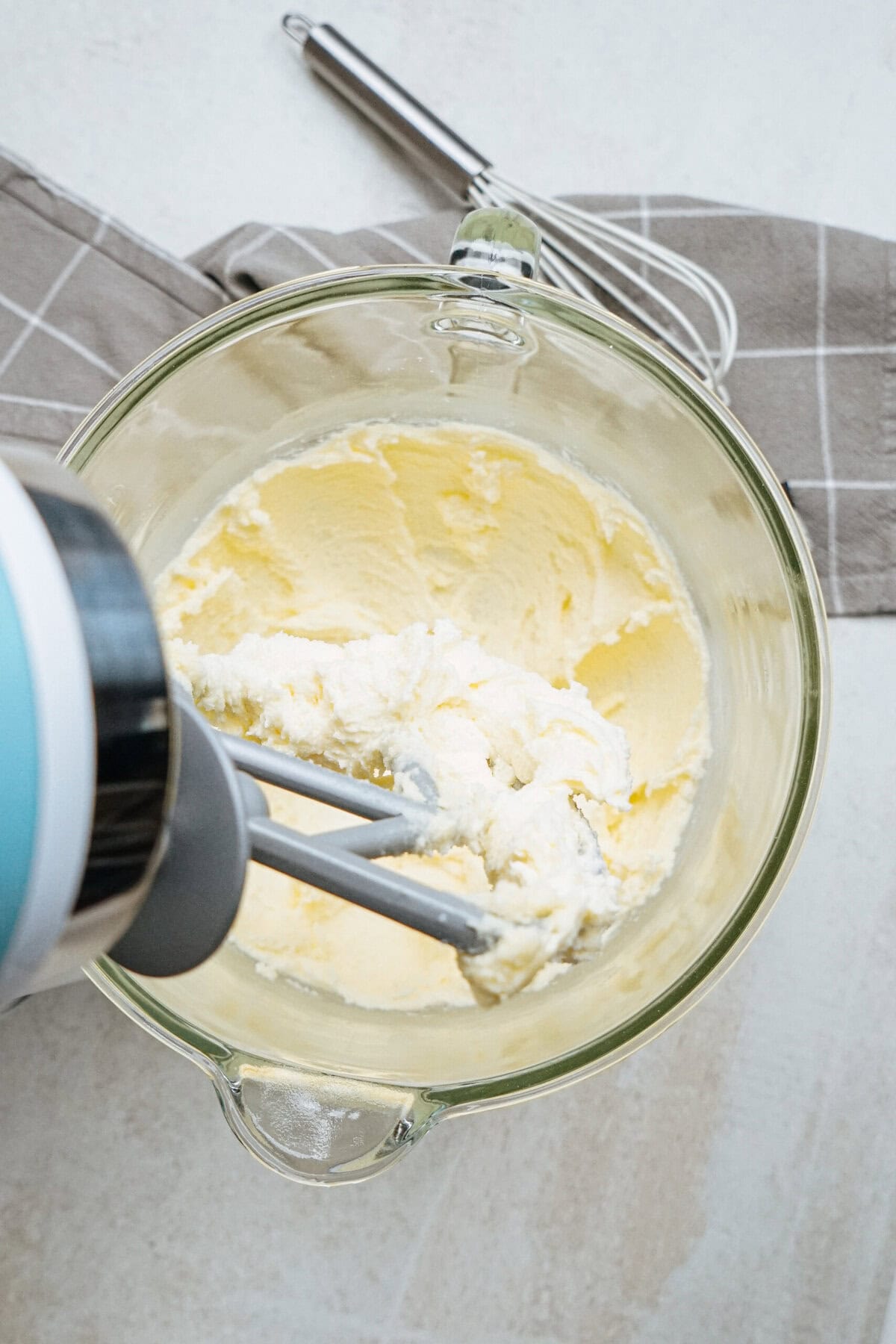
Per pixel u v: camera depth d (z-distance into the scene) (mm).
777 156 805
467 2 806
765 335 774
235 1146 773
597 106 807
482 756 632
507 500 716
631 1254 773
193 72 800
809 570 614
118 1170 768
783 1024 778
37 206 745
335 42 772
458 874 662
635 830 678
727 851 665
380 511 720
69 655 339
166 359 610
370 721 622
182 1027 587
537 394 699
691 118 807
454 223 771
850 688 775
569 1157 780
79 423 735
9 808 332
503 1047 649
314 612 715
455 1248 775
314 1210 775
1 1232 761
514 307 622
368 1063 646
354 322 645
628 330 614
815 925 780
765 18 806
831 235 768
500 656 717
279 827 445
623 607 705
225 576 703
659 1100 780
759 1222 772
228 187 798
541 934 520
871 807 777
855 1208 771
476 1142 784
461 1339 769
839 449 767
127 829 354
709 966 594
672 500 696
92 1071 771
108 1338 760
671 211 778
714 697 696
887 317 765
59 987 776
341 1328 768
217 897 423
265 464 703
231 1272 769
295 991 686
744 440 622
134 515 680
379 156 803
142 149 795
